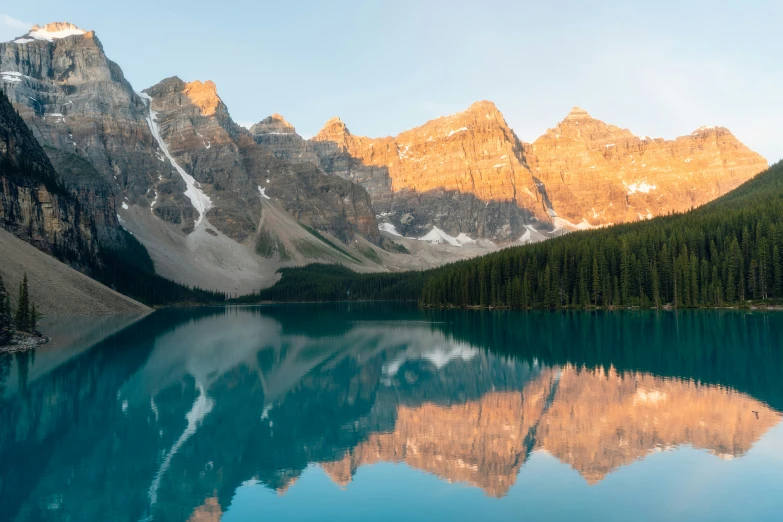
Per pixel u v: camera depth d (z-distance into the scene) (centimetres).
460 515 2870
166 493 3225
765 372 6184
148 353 8638
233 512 2966
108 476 3475
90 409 5125
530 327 11669
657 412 4625
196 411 5078
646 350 8000
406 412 4981
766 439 3856
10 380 6378
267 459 3784
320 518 2877
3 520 2877
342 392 5853
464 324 13050
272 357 8288
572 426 4334
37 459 3778
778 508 2839
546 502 2994
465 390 5800
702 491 3058
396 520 2833
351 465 3650
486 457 3725
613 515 2817
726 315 12600
